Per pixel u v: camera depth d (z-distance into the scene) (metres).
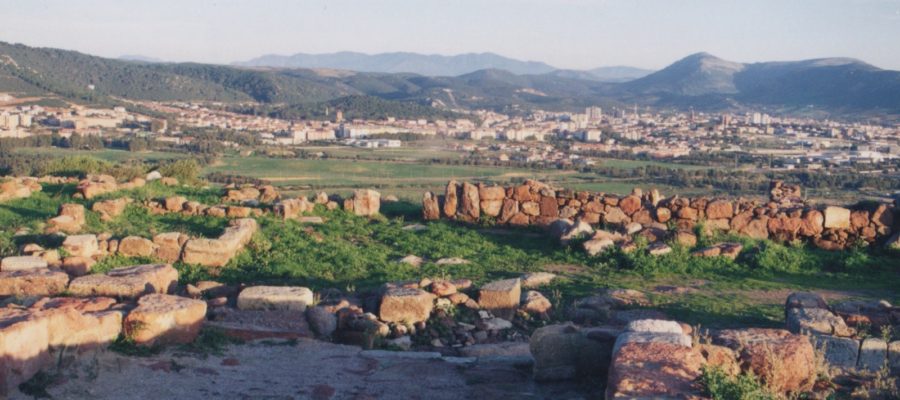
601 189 78.44
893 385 7.66
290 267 15.28
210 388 7.63
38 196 22.34
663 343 6.71
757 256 16.53
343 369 8.69
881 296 14.19
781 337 7.65
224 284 13.30
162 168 29.80
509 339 11.18
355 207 21.64
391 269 15.51
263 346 9.49
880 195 67.69
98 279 10.70
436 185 87.25
